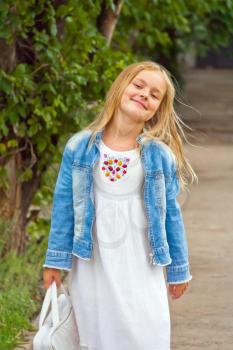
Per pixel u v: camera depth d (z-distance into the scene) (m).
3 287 7.11
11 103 7.44
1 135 7.64
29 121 7.64
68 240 4.54
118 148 4.53
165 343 4.50
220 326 6.66
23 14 7.47
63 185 4.55
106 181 4.49
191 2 12.54
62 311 4.61
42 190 8.52
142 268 4.47
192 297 7.47
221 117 25.70
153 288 4.48
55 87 7.79
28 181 8.10
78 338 4.59
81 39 8.19
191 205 12.36
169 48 17.84
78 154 4.52
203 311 7.05
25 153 8.00
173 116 4.68
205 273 8.38
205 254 9.27
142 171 4.50
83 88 8.35
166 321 4.50
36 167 8.10
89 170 4.49
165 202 4.52
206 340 6.31
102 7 9.06
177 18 11.85
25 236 8.17
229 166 16.38
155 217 4.47
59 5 7.93
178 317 6.89
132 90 4.53
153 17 11.77
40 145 7.79
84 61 8.47
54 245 4.53
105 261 4.44
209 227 10.83
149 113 4.54
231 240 10.05
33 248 8.10
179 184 4.63
